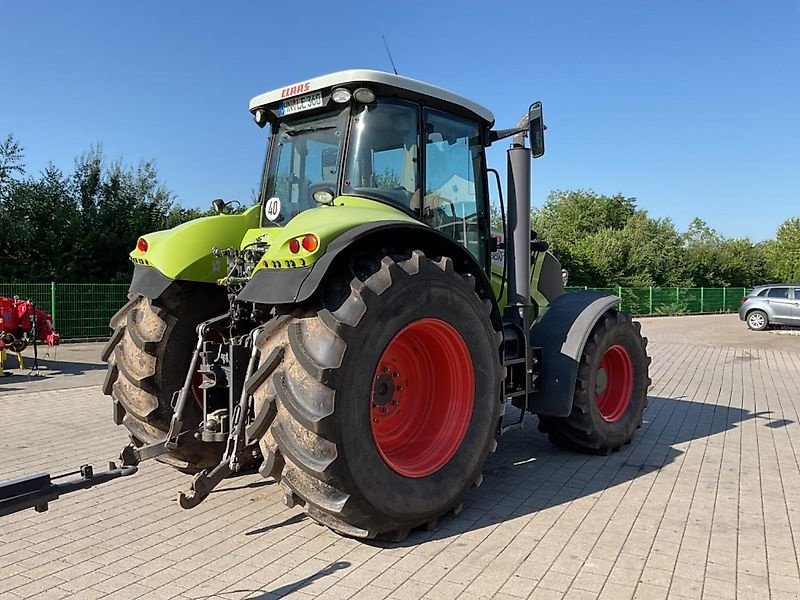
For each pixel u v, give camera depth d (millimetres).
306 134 4617
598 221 49719
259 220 4895
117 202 19469
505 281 5371
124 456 3924
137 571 3381
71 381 9680
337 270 3621
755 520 4086
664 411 7691
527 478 4953
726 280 41250
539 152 4988
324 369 3303
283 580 3270
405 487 3664
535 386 5227
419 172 4520
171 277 4277
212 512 4219
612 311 5641
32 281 17344
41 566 3445
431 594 3115
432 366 4207
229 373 3916
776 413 7578
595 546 3672
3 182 18406
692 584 3223
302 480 3410
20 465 5281
